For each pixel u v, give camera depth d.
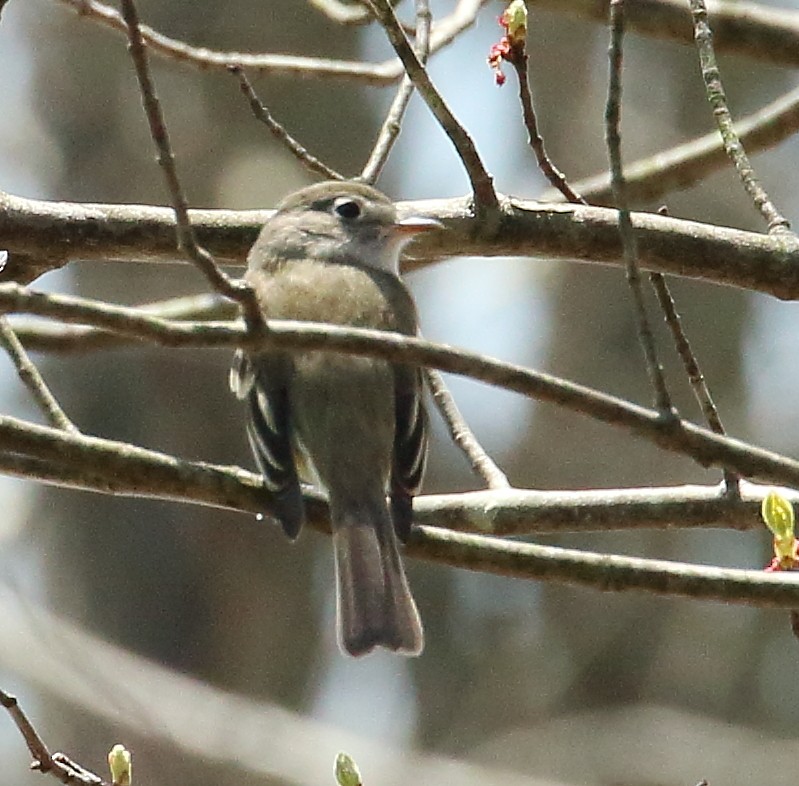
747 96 14.52
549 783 13.68
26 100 14.52
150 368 14.18
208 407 14.19
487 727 14.22
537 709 14.27
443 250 7.34
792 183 14.49
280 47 14.50
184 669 13.98
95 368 14.18
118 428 14.09
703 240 7.17
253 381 6.72
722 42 9.12
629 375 14.49
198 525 14.27
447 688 14.34
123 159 14.40
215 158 14.38
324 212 7.46
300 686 14.13
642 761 13.94
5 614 13.55
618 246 7.22
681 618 14.49
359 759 13.63
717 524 6.71
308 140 14.52
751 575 6.14
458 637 14.48
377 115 14.62
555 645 14.48
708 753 13.95
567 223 7.21
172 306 8.74
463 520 6.71
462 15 8.78
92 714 13.35
